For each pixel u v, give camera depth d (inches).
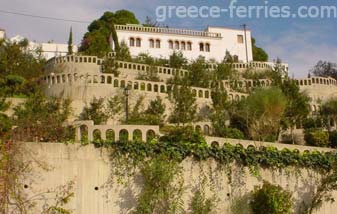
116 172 945.5
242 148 1029.2
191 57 2696.9
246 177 1013.2
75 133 998.4
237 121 1336.1
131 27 2645.2
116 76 1859.0
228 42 2815.0
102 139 975.6
